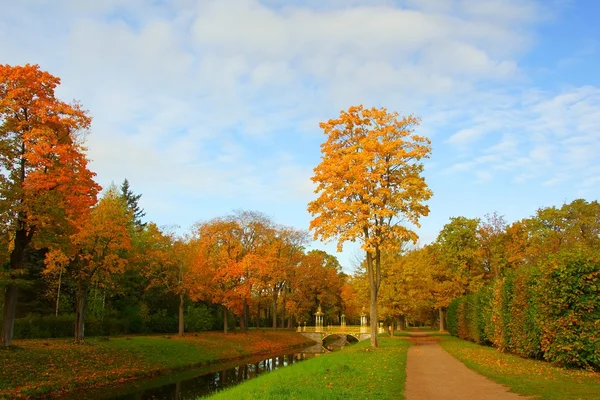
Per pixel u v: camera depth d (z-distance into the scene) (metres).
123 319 41.22
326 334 63.53
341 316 85.12
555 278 17.86
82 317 28.48
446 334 53.75
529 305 20.72
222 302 47.16
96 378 22.70
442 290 54.12
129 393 21.47
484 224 55.28
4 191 20.34
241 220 51.25
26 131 21.91
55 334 32.69
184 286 41.50
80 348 26.20
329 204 27.73
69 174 22.05
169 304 52.16
